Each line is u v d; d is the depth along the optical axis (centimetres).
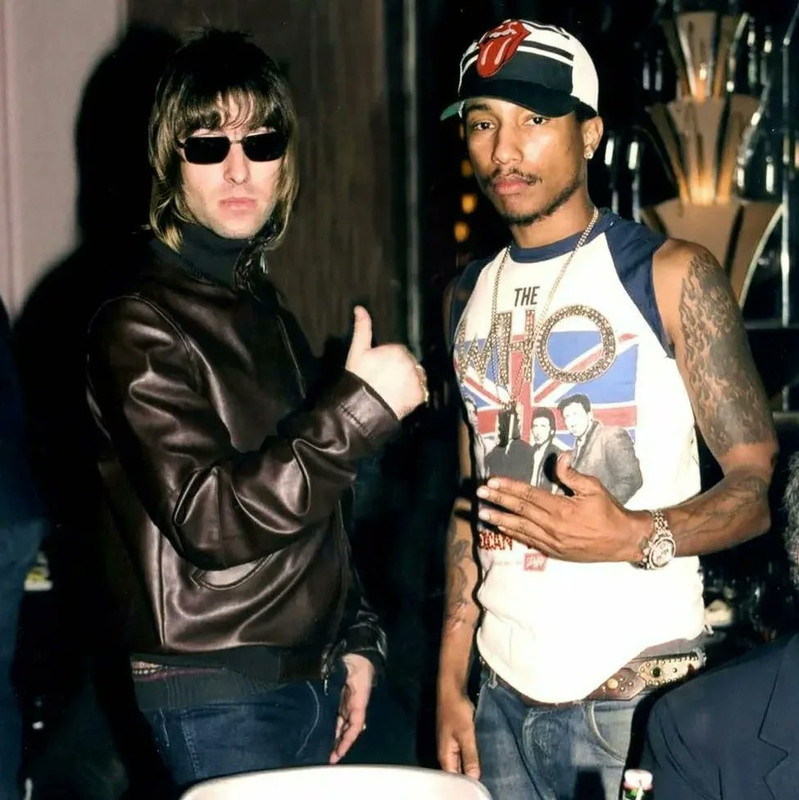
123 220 384
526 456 204
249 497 190
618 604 197
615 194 375
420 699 337
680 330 195
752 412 194
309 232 426
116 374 195
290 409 211
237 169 202
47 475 366
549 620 200
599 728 198
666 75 365
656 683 197
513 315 208
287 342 217
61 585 341
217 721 198
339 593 212
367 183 438
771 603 306
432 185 436
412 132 435
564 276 204
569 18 384
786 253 369
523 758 208
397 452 386
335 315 436
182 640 196
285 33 419
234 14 410
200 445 194
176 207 207
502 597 206
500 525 186
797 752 157
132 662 204
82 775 314
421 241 438
